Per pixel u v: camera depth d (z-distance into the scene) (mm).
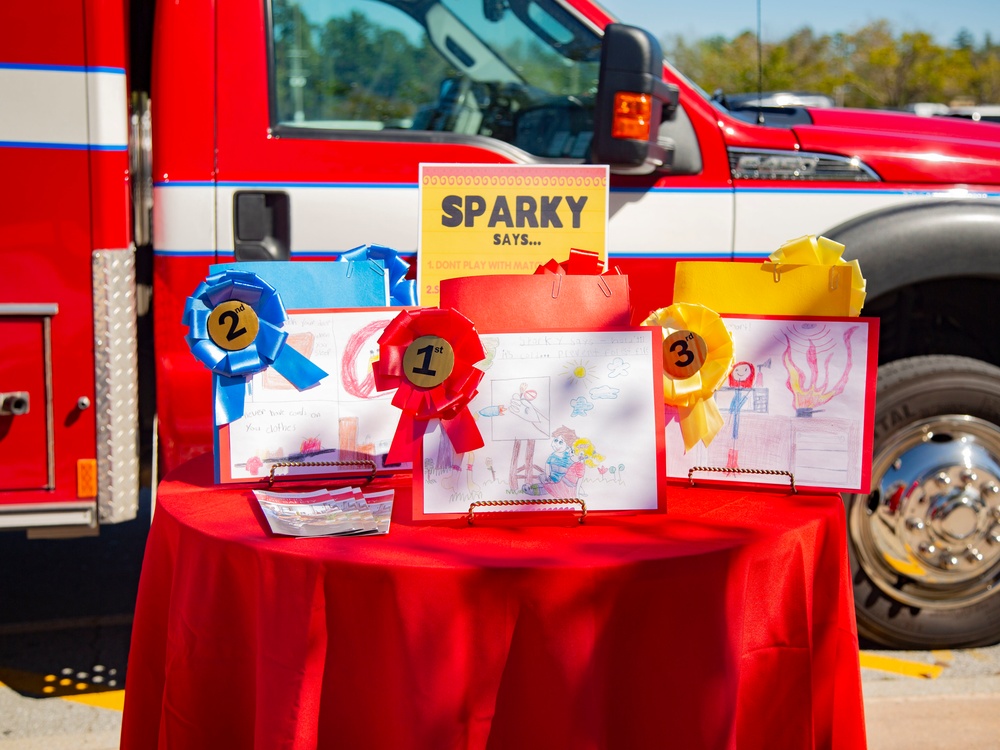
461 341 1487
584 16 2795
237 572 1415
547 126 2811
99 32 2357
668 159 2678
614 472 1527
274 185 2555
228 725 1481
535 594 1301
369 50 2672
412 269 2639
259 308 1661
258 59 2541
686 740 1382
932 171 2820
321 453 1673
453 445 1501
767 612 1490
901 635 2959
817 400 1681
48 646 3061
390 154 2623
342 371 1682
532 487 1509
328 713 1375
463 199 1884
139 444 2660
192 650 1459
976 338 3010
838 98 30312
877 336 1674
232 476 1656
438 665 1308
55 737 2523
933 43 32094
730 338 1672
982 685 2795
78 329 2439
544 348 1534
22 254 2389
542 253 1901
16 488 2459
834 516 1586
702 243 2730
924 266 2758
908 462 2834
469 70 2764
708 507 1599
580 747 1322
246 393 1662
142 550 3844
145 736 1644
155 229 2541
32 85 2344
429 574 1292
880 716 2611
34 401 2439
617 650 1353
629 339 1553
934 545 2850
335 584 1330
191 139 2518
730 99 3902
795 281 1722
